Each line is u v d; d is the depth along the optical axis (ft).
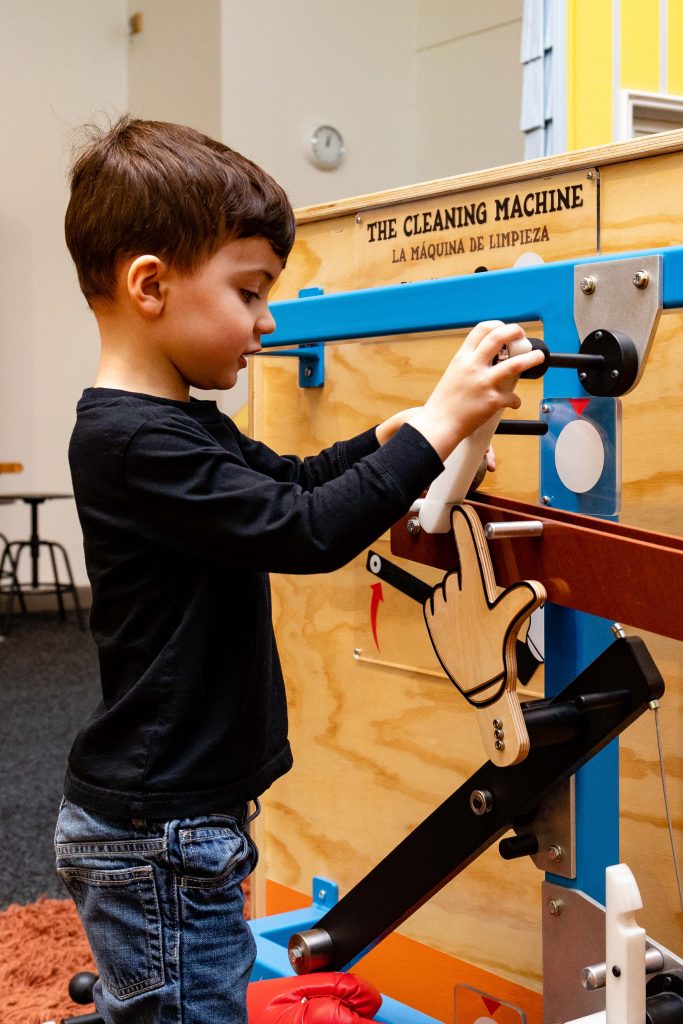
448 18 17.72
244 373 16.81
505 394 2.55
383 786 4.42
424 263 4.16
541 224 3.74
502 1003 3.47
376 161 18.04
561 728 2.61
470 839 2.98
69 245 3.02
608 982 2.46
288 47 17.06
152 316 2.89
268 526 2.60
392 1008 3.68
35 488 18.48
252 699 2.95
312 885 4.74
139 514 2.79
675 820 3.49
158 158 2.85
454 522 2.71
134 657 2.86
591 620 2.78
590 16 6.70
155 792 2.79
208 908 2.82
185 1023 2.77
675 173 3.36
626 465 3.57
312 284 4.61
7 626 16.08
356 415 4.44
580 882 2.85
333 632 4.61
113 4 18.72
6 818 7.54
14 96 17.99
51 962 5.28
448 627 2.75
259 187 2.94
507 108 16.96
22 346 18.25
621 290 2.66
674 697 3.47
